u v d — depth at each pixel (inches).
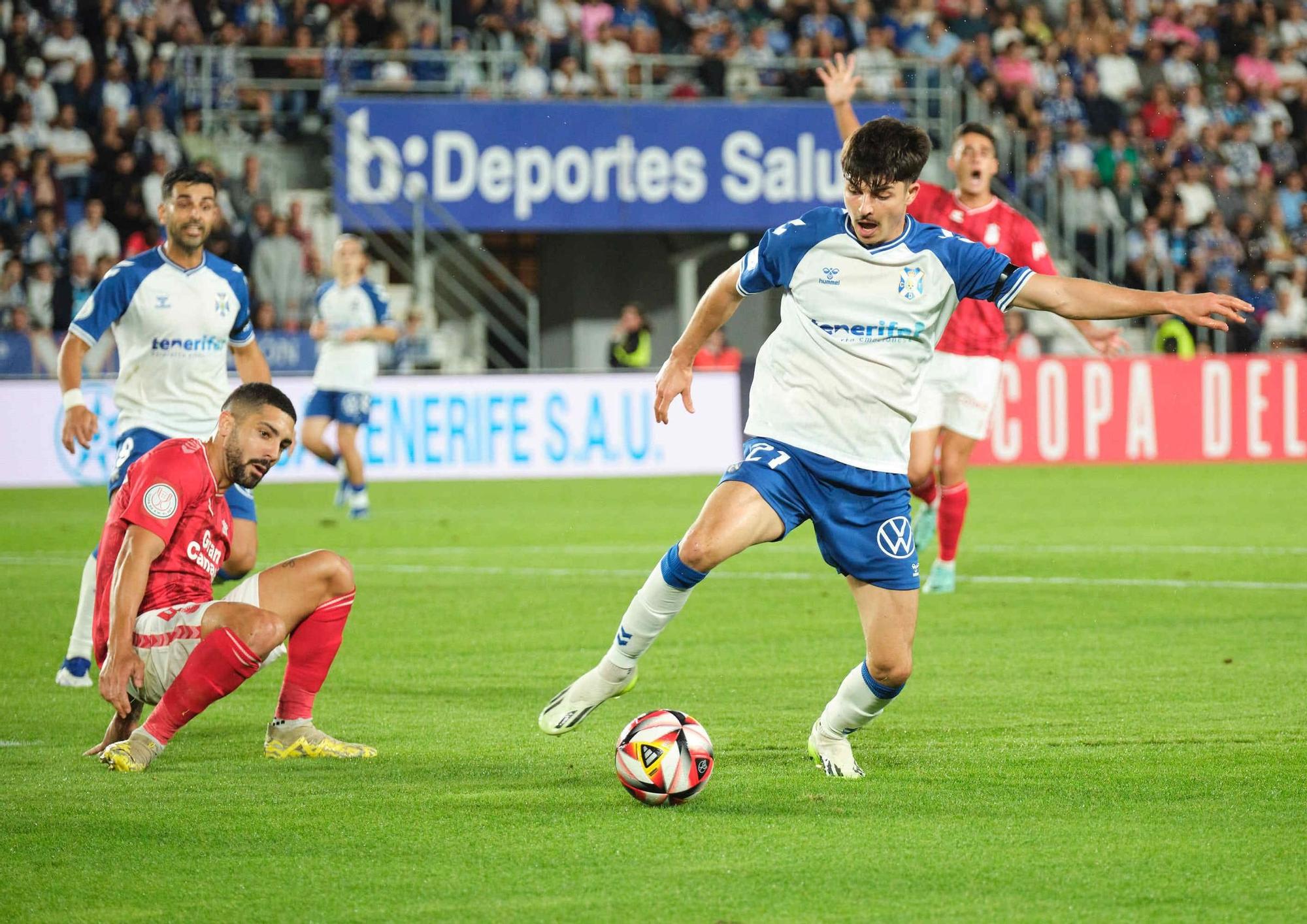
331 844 418.6
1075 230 2410.2
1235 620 856.9
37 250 2014.0
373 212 2137.1
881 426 487.8
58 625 863.1
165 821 442.3
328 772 506.3
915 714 607.2
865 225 478.0
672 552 488.4
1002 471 2011.6
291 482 1930.4
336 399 1478.8
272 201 2188.7
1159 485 1809.8
